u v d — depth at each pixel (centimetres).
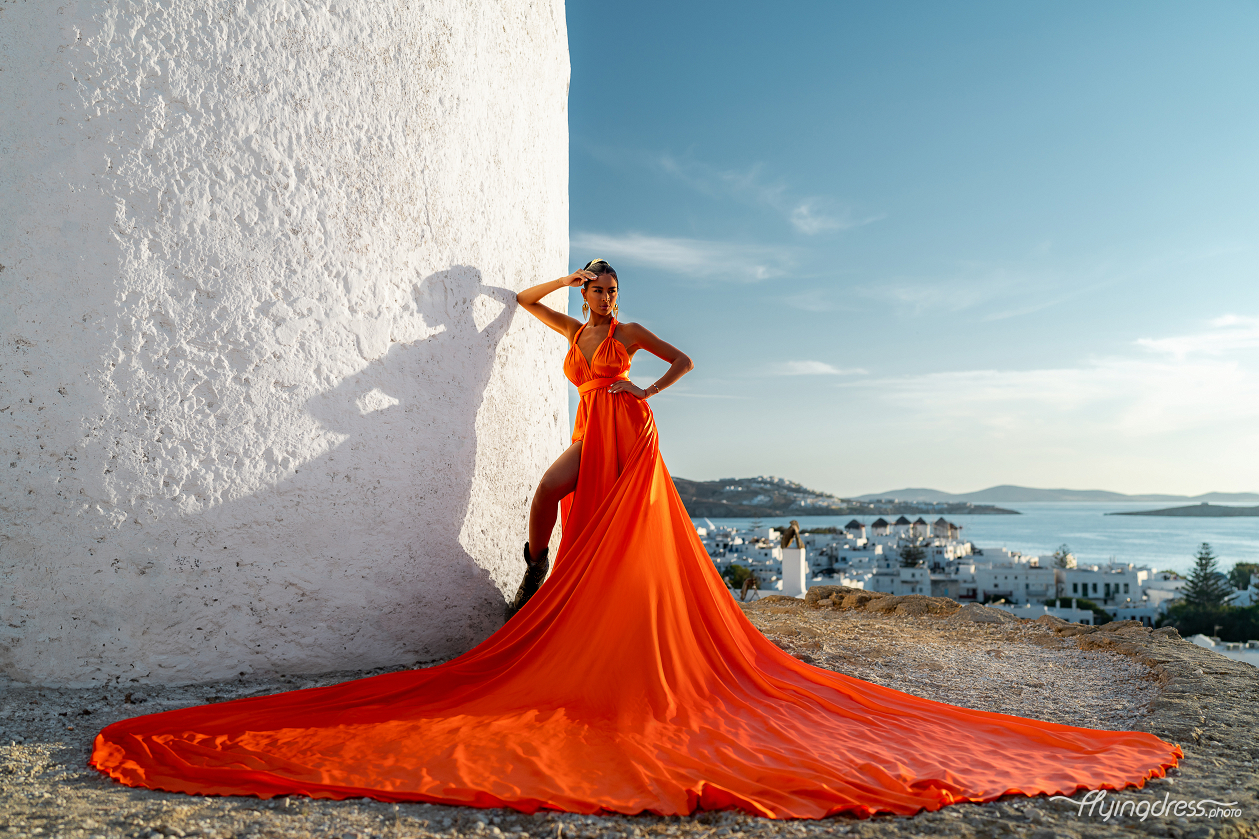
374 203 364
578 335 404
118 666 306
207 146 321
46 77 300
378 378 362
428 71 388
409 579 369
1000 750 244
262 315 331
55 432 298
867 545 16662
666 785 203
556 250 500
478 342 407
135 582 307
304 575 340
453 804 196
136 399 307
